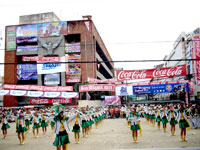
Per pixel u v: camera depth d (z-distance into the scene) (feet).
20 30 203.41
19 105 198.39
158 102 137.39
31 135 57.57
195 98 111.34
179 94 129.29
